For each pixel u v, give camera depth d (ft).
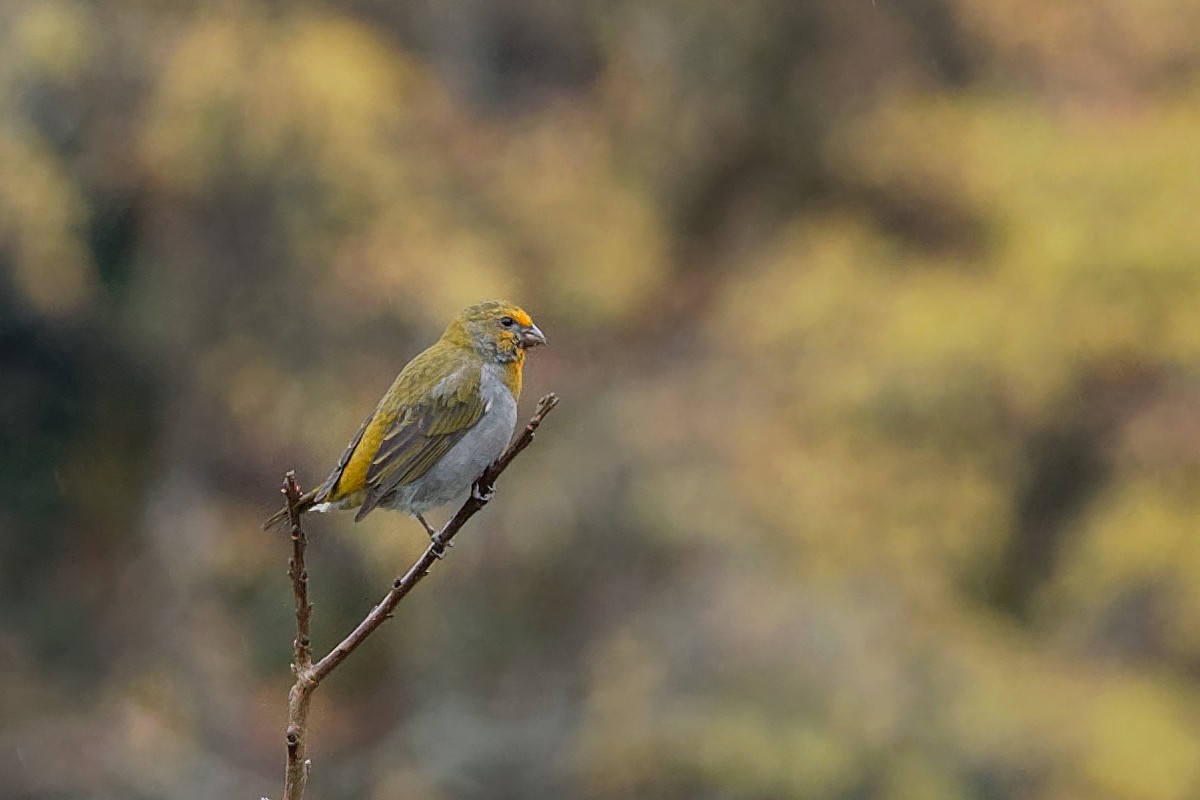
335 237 55.06
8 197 53.83
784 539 50.78
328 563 55.98
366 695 56.49
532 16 64.34
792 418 54.19
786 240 61.46
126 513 62.59
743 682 46.37
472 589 54.19
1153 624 51.42
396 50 62.23
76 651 60.75
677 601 49.42
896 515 52.34
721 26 64.08
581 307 58.34
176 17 56.70
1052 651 51.47
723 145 65.46
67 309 57.26
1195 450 53.01
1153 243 54.75
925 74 64.64
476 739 51.67
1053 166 58.23
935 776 44.98
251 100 54.90
